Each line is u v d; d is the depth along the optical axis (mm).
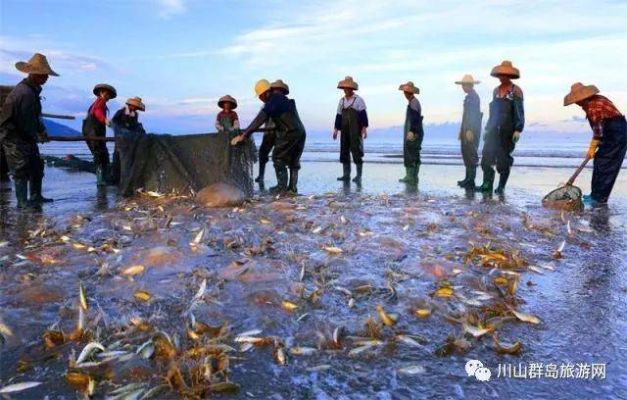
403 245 6258
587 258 5898
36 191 9594
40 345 3646
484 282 4941
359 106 13211
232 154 10320
